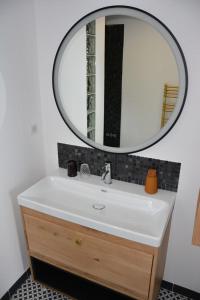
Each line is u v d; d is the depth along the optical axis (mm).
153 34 1337
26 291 1852
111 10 1390
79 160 1828
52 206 1460
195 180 1500
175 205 1611
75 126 1743
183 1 1226
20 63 1554
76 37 1532
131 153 1617
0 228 1622
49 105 1789
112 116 1599
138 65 1424
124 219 1448
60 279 1737
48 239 1570
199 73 1302
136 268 1334
